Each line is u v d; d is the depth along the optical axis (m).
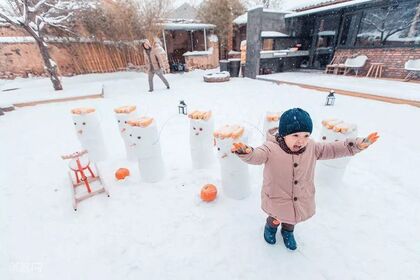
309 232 1.85
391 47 7.51
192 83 9.65
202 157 2.78
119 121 2.91
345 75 8.87
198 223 2.00
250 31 9.77
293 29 11.07
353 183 2.46
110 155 3.35
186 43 15.16
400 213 2.03
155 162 2.54
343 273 1.53
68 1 8.91
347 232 1.85
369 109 5.07
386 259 1.62
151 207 2.21
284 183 1.41
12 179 2.81
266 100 6.23
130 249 1.76
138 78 11.26
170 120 4.82
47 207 2.27
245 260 1.64
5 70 9.23
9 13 7.43
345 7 7.84
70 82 9.92
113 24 10.58
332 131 2.19
